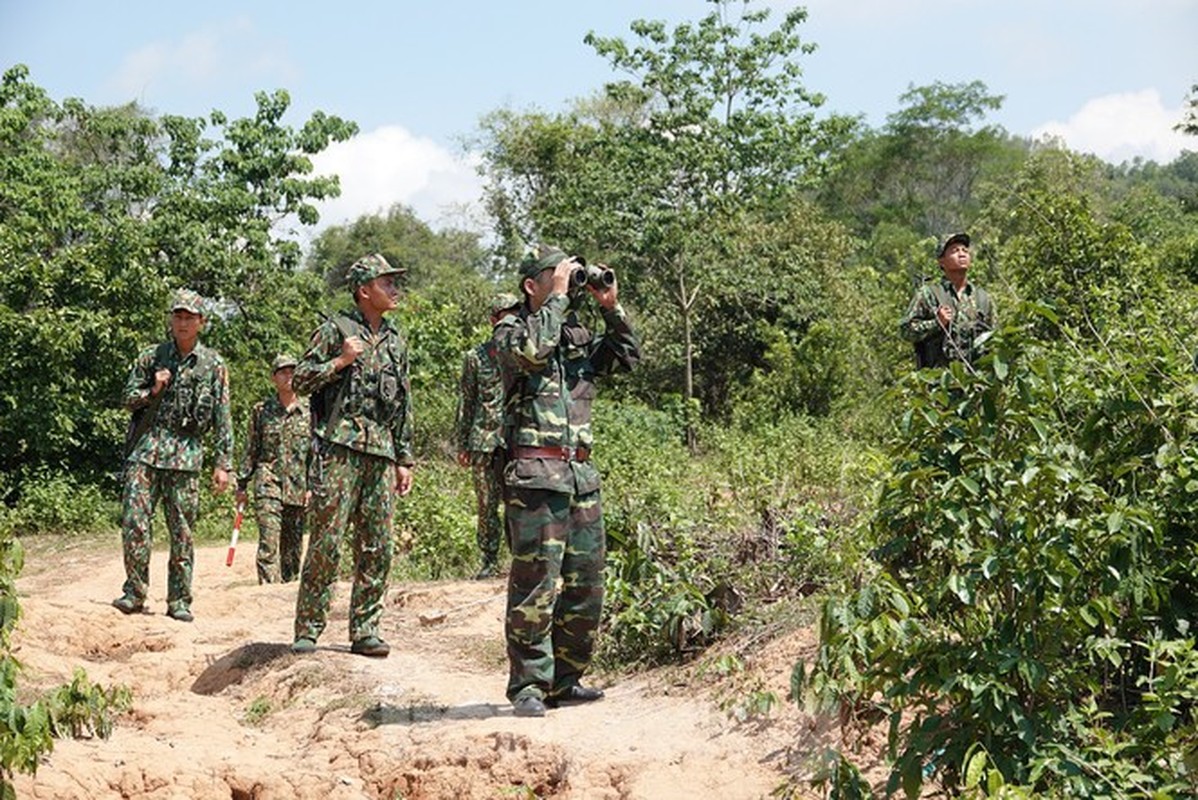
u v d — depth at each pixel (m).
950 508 5.66
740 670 7.10
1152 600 5.62
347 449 8.63
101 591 13.56
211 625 10.19
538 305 7.37
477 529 12.55
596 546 7.41
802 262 39.97
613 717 7.09
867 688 5.71
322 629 8.97
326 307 30.14
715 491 10.34
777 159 39.41
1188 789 4.92
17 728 5.91
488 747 6.81
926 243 29.17
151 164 30.31
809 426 26.34
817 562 8.22
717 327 40.31
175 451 10.38
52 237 25.19
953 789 5.43
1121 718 5.59
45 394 20.77
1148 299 9.26
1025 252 14.64
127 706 8.14
